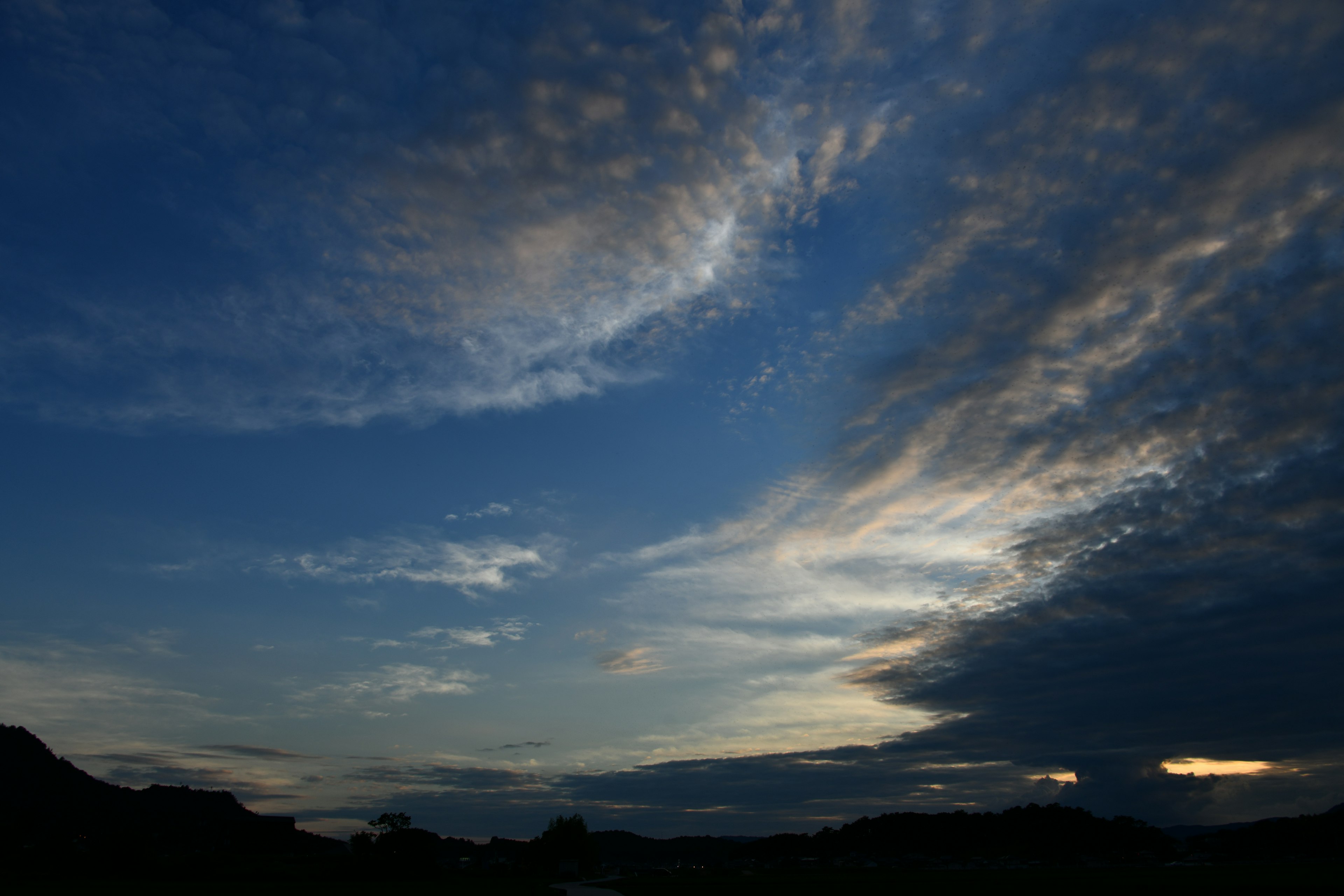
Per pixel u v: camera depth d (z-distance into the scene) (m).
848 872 186.88
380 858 152.88
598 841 170.62
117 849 140.25
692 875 193.38
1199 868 148.50
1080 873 139.75
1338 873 111.12
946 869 192.12
